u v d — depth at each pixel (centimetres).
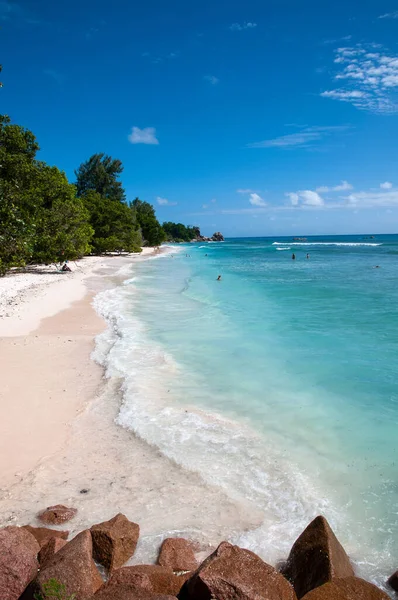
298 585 395
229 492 543
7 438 670
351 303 1902
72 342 1218
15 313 1619
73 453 631
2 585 371
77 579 365
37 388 874
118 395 841
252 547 448
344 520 495
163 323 1495
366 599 350
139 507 510
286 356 1105
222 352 1138
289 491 548
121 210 6256
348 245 11469
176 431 698
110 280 2909
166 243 15912
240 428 714
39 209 3117
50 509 494
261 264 4659
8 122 2989
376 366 1023
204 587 349
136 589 349
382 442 673
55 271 3381
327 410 787
